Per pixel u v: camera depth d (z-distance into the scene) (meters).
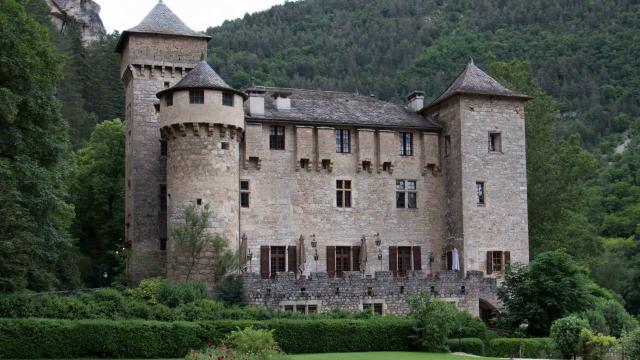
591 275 97.81
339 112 57.28
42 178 41.38
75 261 62.09
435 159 57.97
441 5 171.00
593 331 42.50
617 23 161.00
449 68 126.44
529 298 48.09
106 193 67.62
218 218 48.56
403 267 56.50
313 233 54.38
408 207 57.25
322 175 55.22
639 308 97.75
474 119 57.09
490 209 56.62
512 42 148.88
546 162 69.94
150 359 35.84
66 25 114.25
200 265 47.66
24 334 33.97
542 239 68.69
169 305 42.41
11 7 41.22
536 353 42.62
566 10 166.62
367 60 142.12
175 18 59.12
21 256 37.75
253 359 29.72
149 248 55.31
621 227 113.69
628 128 146.12
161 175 56.31
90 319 36.50
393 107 60.88
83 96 92.50
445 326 41.75
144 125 56.44
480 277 51.28
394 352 40.50
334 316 43.34
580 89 153.00
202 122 48.75
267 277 47.16
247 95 51.19
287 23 164.25
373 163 56.59
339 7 174.00
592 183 128.25
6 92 37.47
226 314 41.41
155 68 57.06
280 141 54.62
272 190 53.75
